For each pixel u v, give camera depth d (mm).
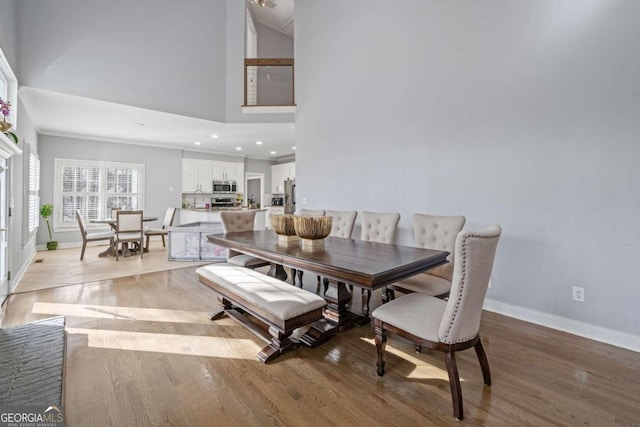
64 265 4770
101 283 3787
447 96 3107
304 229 2396
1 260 3061
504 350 2154
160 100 4797
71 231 6566
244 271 2654
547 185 2498
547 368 1926
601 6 2213
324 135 4531
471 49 2920
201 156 8508
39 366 1893
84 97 4164
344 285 2547
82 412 1524
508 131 2699
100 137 6750
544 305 2547
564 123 2400
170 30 4895
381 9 3715
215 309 2914
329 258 2045
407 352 2137
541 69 2500
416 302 1865
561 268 2449
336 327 2404
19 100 3939
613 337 2225
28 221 4566
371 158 3869
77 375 1839
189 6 5086
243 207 8922
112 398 1634
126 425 1448
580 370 1901
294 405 1589
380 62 3738
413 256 2107
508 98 2691
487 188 2844
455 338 1516
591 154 2285
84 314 2785
